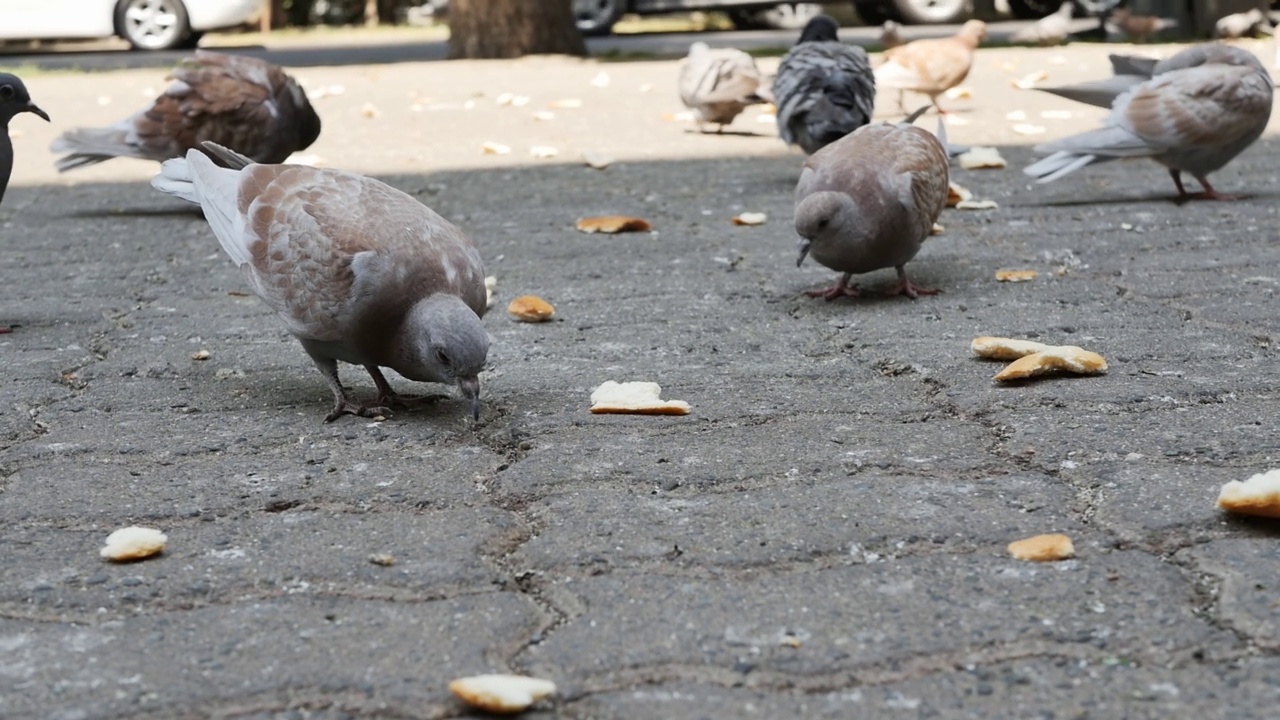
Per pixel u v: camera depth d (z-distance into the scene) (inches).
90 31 342.0
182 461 129.3
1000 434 130.0
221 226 134.5
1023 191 171.0
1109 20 297.1
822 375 137.1
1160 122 163.0
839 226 144.4
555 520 111.1
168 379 138.6
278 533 110.0
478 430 132.4
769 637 89.4
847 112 169.2
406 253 131.5
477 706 80.5
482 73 250.7
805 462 123.4
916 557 101.6
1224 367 135.9
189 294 151.7
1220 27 281.0
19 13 337.7
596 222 162.6
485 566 102.5
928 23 375.9
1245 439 124.3
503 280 152.6
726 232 162.1
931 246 157.3
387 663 87.1
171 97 168.2
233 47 367.9
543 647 88.9
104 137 169.2
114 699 83.3
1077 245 156.3
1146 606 92.0
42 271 156.8
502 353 141.0
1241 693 80.5
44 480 123.7
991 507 111.0
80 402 135.9
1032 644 87.5
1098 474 117.1
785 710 80.5
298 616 94.3
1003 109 206.7
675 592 96.4
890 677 84.1
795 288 150.0
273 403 135.7
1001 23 372.2
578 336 143.1
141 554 104.3
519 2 277.7
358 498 118.3
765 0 357.1
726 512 111.5
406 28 456.8
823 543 104.3
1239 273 149.4
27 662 88.2
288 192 133.6
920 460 123.2
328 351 133.4
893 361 138.3
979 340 137.9
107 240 163.6
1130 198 167.6
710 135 198.2
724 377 137.1
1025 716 79.1
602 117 209.3
